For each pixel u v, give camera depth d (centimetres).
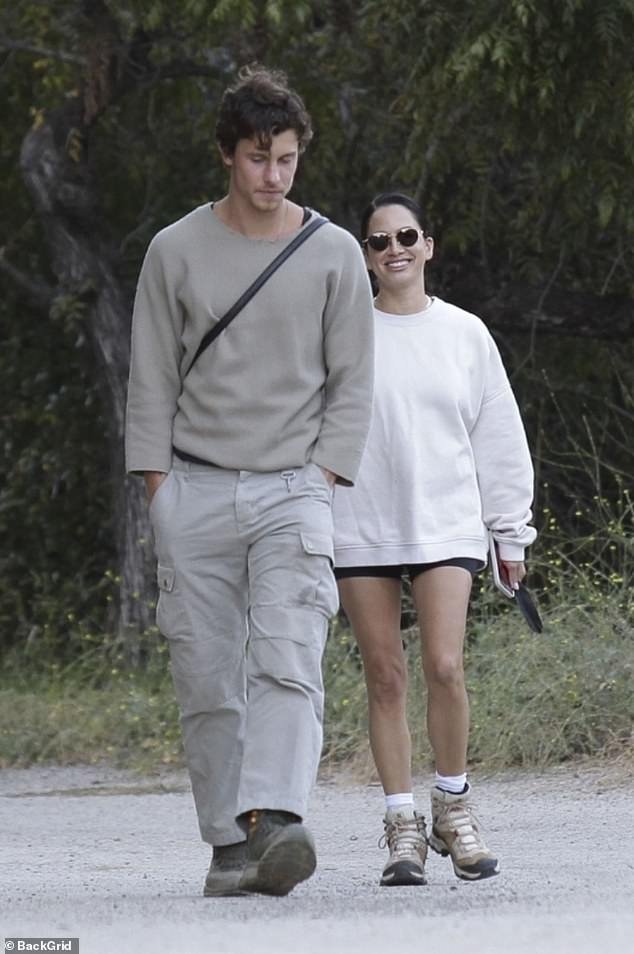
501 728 3659
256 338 2008
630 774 3434
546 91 4438
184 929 1745
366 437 2047
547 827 2895
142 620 5584
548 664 3809
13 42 5656
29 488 6669
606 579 4159
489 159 5150
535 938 1680
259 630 1997
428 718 2300
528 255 5431
